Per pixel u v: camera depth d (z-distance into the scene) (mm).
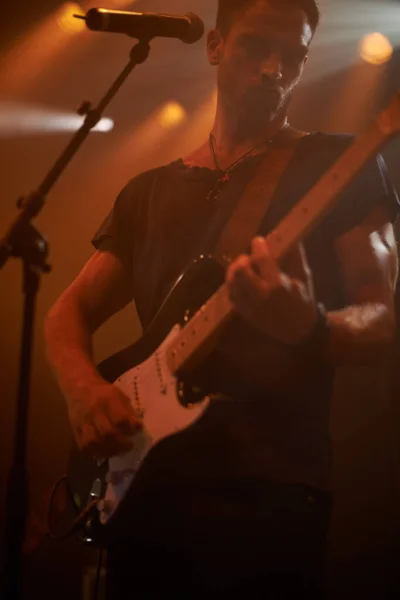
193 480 1609
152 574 1662
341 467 3471
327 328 1473
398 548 3336
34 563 3844
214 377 1642
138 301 1952
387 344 1616
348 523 3441
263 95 1902
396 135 1403
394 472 3355
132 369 1771
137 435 1670
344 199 1739
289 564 1588
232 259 1723
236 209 1828
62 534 1906
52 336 1932
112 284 2064
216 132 2039
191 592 1619
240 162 1904
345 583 3412
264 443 1601
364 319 1595
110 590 1727
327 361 1544
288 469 1597
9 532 1549
